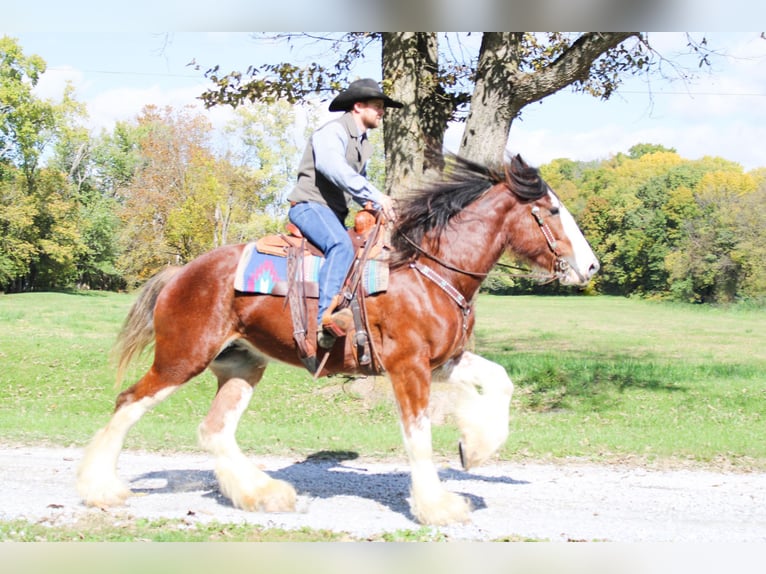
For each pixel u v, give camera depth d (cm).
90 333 2403
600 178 7150
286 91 1393
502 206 608
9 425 1066
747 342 2888
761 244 5569
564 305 5453
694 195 6225
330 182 609
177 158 5978
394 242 593
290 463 873
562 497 707
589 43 1227
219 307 611
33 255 5716
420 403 579
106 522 569
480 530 565
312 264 599
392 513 624
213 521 570
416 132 1369
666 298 6122
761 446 1006
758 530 596
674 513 652
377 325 584
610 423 1299
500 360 1952
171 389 625
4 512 595
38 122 5741
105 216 6756
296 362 617
